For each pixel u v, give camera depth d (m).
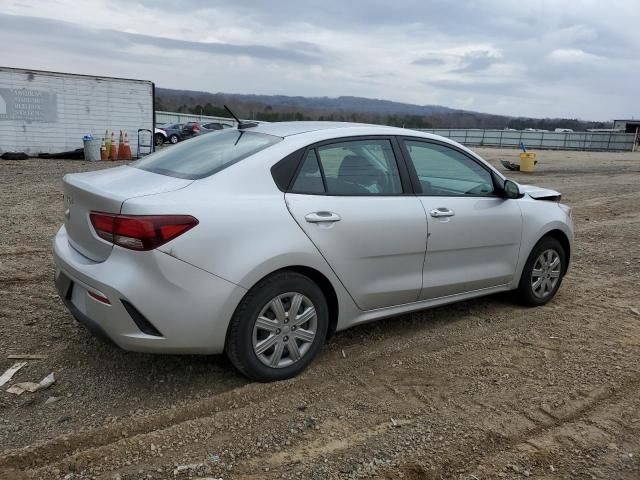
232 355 3.51
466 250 4.60
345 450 3.01
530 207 5.14
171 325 3.23
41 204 10.10
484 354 4.31
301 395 3.57
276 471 2.81
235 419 3.27
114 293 3.16
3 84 20.61
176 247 3.18
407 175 4.30
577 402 3.60
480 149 46.84
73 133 22.12
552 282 5.48
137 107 23.12
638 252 7.84
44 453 2.87
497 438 3.17
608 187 16.02
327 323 3.89
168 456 2.90
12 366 3.78
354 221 3.86
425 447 3.06
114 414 3.26
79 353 4.00
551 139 51.59
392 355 4.23
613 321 5.11
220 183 3.46
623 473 2.90
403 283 4.23
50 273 5.79
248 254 3.38
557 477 2.85
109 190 3.36
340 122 4.54
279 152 3.71
